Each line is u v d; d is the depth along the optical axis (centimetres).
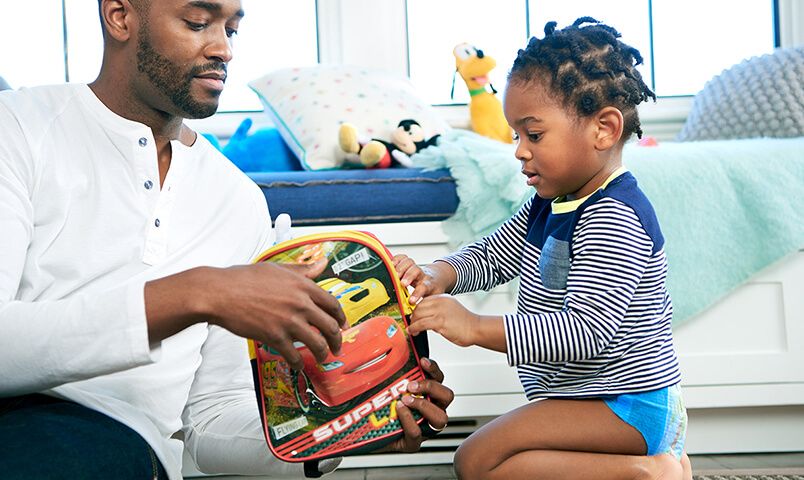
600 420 114
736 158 176
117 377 97
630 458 115
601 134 116
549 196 120
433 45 242
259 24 237
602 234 111
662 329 117
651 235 113
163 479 93
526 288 123
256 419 108
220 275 74
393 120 202
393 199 172
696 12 247
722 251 172
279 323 73
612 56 117
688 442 180
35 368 75
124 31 97
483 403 172
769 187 173
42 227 94
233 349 116
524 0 242
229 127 232
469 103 235
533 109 116
